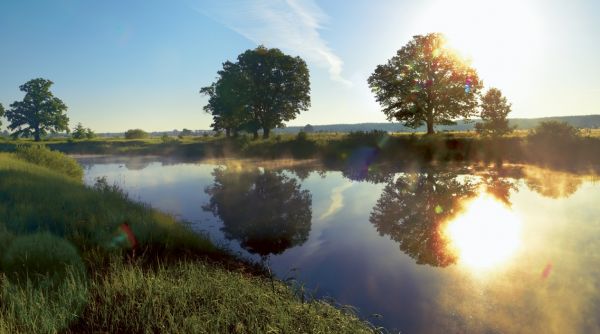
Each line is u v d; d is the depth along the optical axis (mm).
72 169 27031
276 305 6184
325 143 44219
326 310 6457
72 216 10461
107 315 5375
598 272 9125
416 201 18641
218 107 66938
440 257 10625
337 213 16516
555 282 8617
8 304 5156
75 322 5129
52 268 6770
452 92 47031
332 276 9172
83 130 86875
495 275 9141
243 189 23156
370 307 7469
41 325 4828
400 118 51188
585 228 13055
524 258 10344
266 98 64000
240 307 5883
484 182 23406
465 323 6797
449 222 14508
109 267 7352
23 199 11711
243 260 10117
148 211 12797
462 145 36625
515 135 41438
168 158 49312
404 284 8664
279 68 63938
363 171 30641
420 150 37750
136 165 41219
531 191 20203
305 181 26234
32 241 7711
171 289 6188
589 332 6418
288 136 55594
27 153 27125
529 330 6551
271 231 13547
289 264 10070
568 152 31547
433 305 7562
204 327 5105
